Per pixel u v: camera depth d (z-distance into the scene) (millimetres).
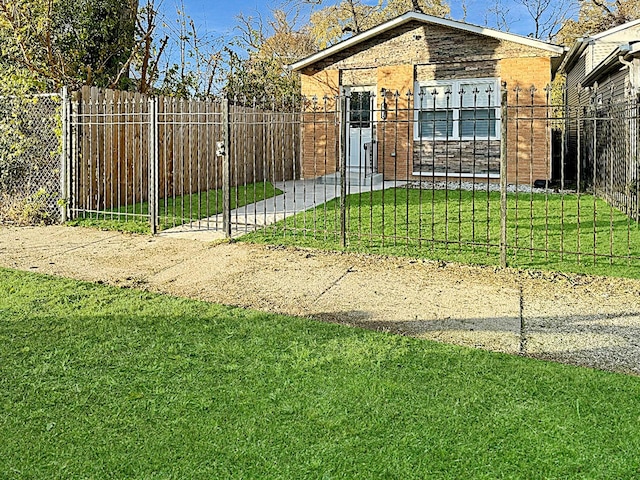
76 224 8148
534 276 5387
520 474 2297
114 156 9477
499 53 13961
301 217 8766
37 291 4855
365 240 7016
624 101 8578
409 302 4691
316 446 2508
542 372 3258
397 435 2592
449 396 2959
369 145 15000
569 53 15617
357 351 3576
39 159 8492
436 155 14820
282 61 24453
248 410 2818
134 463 2381
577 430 2619
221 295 4891
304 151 15977
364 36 14953
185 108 11234
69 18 11812
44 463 2377
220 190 12344
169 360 3420
